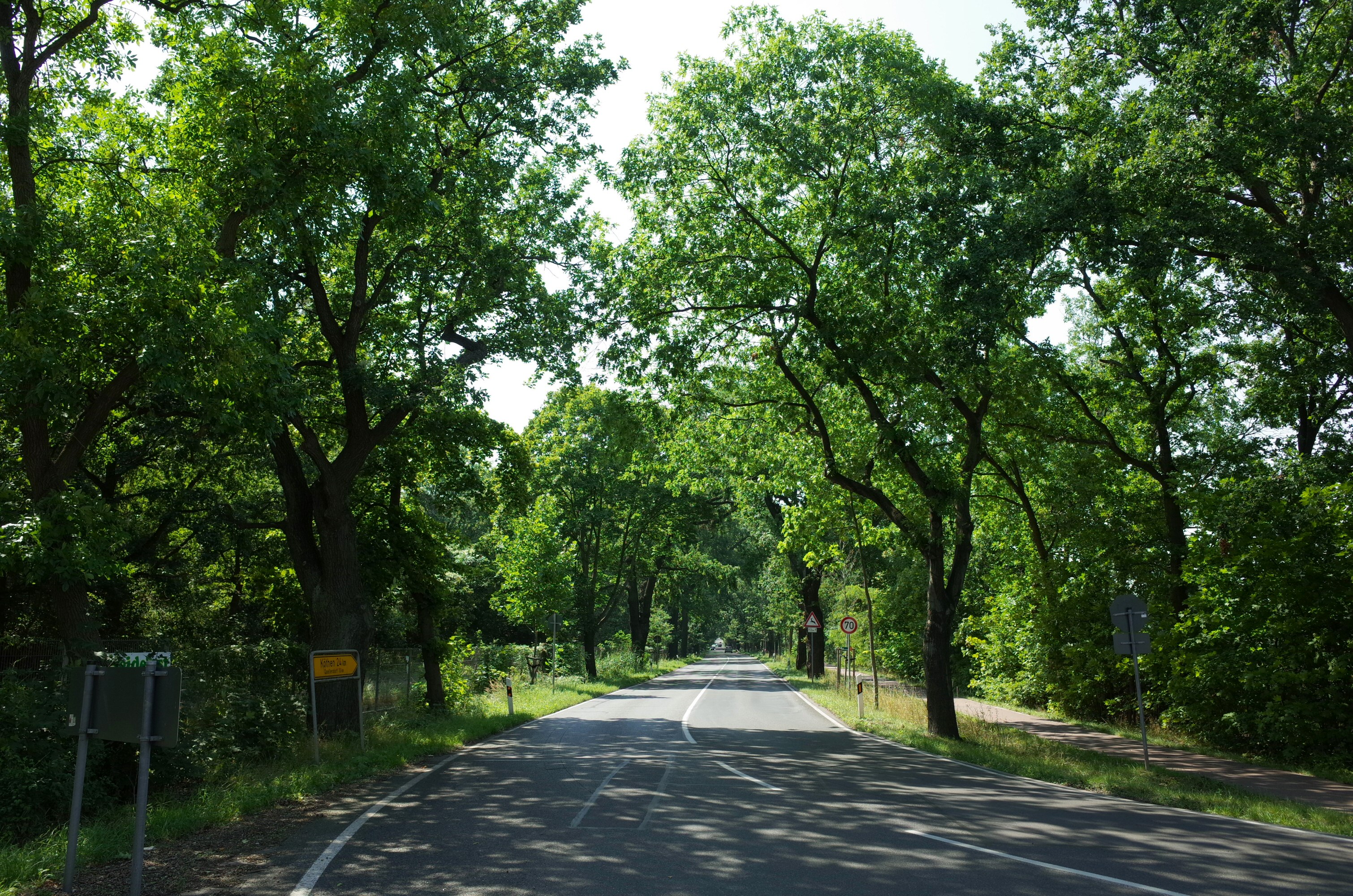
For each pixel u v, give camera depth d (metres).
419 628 26.05
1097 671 25.61
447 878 7.35
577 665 50.53
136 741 6.95
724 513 49.62
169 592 22.62
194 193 14.02
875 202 18.11
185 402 15.74
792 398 23.94
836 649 44.91
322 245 15.46
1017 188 18.34
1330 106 16.72
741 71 20.23
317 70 14.42
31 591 14.59
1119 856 8.55
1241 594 19.33
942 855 8.39
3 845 8.73
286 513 19.98
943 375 19.55
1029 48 19.77
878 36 19.52
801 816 10.33
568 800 11.30
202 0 13.81
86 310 11.62
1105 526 25.72
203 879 7.32
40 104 13.30
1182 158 15.52
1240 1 15.62
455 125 19.36
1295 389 22.44
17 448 15.66
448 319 20.81
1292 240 16.53
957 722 23.59
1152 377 24.64
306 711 16.84
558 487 43.06
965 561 21.25
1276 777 15.55
